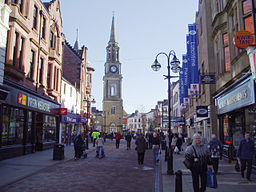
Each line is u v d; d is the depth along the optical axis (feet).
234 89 42.22
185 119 131.64
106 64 304.91
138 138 47.01
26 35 58.34
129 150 80.48
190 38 77.92
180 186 18.88
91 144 108.27
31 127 63.26
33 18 64.28
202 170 19.74
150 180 30.83
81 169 38.68
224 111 49.78
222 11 55.83
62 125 92.89
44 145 70.23
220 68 57.06
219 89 53.36
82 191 24.71
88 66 160.25
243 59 39.60
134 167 41.98
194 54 77.15
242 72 37.96
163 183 28.96
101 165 43.62
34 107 62.18
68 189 25.44
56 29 82.74
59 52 86.12
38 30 66.54
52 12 78.28
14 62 53.36
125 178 31.89
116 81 298.56
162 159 55.62
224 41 55.57
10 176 31.53
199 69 84.43
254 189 24.88
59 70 86.43
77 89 115.34
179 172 19.20
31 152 61.67
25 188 25.62
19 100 52.95
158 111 274.16
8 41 50.08
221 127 54.49
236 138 44.04
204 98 73.26
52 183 28.19
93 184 27.94
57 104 83.71
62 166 41.65
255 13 29.63
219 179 29.89
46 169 38.01
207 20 68.80
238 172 34.60
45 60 73.00
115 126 286.46
